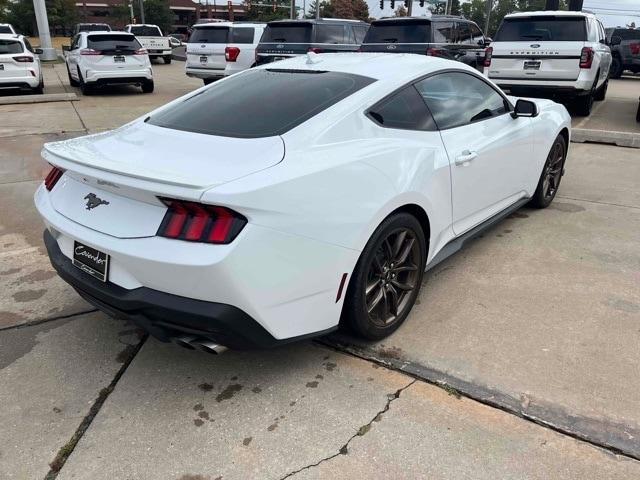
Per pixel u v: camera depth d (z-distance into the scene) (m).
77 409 2.56
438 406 2.53
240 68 14.01
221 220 2.16
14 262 4.15
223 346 2.41
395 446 2.30
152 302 2.29
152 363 2.90
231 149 2.53
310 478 2.16
